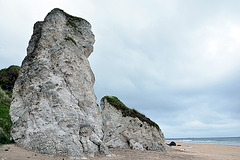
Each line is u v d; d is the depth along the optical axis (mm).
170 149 24422
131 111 23062
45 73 13188
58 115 11586
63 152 10250
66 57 14406
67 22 17516
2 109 15695
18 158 8305
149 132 21734
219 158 17688
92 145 12344
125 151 17703
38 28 16156
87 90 15039
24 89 12977
